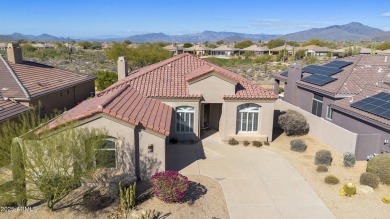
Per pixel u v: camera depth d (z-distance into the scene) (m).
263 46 167.00
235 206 14.87
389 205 14.90
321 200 15.53
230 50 145.38
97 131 15.02
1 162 13.03
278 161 20.55
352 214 14.24
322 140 24.58
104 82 42.59
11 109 21.00
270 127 24.59
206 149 22.70
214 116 27.36
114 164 16.77
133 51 82.75
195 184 16.91
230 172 18.70
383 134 19.64
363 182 16.80
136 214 13.07
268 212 14.43
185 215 13.70
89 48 171.38
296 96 32.47
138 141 16.81
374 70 28.12
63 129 13.59
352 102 23.55
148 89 23.83
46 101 25.50
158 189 14.39
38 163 12.11
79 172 13.41
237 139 24.27
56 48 147.00
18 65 27.59
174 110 23.61
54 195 13.31
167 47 137.62
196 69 27.09
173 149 22.58
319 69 32.69
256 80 60.50
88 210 13.95
